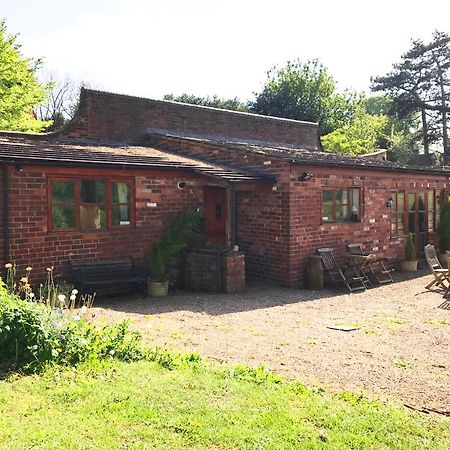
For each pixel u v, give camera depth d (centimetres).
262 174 1289
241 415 447
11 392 475
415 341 770
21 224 988
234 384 529
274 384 543
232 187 1186
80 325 638
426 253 1362
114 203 1143
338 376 604
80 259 1079
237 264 1185
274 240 1283
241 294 1158
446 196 1823
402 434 428
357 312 986
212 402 475
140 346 655
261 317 925
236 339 763
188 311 962
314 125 2406
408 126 5400
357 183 1434
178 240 1171
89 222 1100
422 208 1738
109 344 615
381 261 1491
